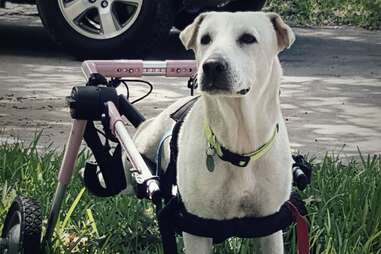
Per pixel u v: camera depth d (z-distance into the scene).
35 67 5.31
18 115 4.15
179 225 2.05
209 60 1.92
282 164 2.04
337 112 4.43
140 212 2.70
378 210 2.64
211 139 2.01
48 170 3.04
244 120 1.97
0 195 2.83
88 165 2.41
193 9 5.37
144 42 5.25
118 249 2.52
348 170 3.09
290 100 4.68
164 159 2.29
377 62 5.90
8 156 3.15
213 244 2.25
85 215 2.71
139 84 4.89
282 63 5.75
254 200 2.04
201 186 2.01
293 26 7.75
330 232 2.51
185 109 2.27
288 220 2.09
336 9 8.17
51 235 2.37
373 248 2.55
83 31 5.27
